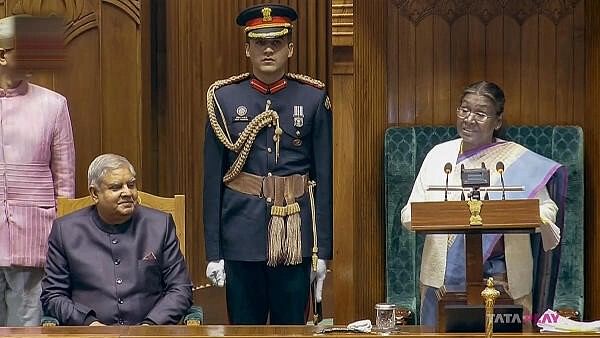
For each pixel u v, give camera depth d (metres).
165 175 23.16
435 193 16.83
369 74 19.33
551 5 20.19
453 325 12.59
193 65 23.61
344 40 18.16
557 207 16.66
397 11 20.47
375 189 19.75
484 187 14.64
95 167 15.89
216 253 17.42
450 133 19.56
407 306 18.88
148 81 22.83
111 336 12.27
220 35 23.92
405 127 19.83
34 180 18.23
